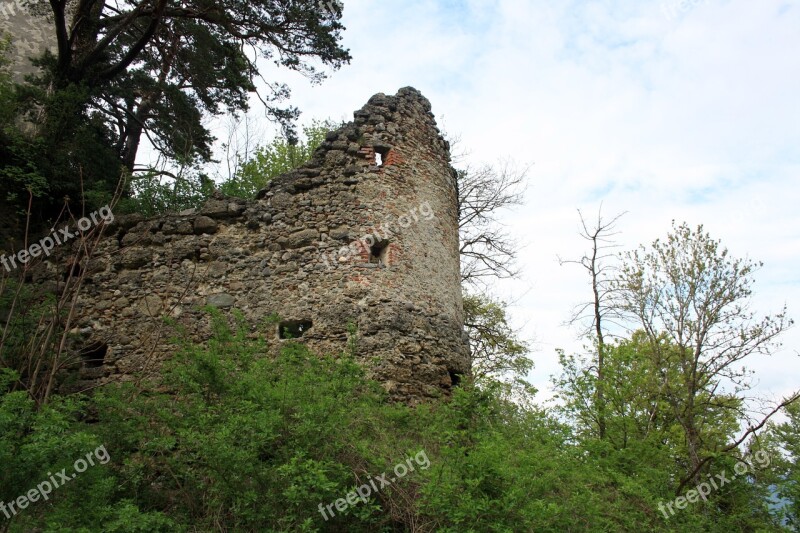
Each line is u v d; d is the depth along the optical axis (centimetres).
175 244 1220
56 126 1445
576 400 1241
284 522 688
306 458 740
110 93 1711
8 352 1060
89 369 1152
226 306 1155
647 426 1384
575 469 862
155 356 1144
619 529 871
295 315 1121
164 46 1762
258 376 847
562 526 747
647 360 1430
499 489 734
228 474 704
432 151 1323
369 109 1266
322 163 1220
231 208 1216
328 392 855
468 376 1188
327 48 1734
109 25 1716
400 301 1135
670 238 1455
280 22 1694
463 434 870
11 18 1884
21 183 1343
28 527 675
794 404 1301
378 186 1203
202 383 830
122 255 1237
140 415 816
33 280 1270
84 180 1415
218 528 698
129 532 649
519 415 1019
